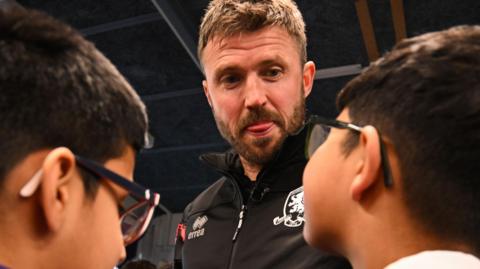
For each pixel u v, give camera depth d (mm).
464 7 2504
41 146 520
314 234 661
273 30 1085
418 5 2527
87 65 585
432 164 541
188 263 1146
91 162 550
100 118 568
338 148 635
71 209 529
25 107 517
